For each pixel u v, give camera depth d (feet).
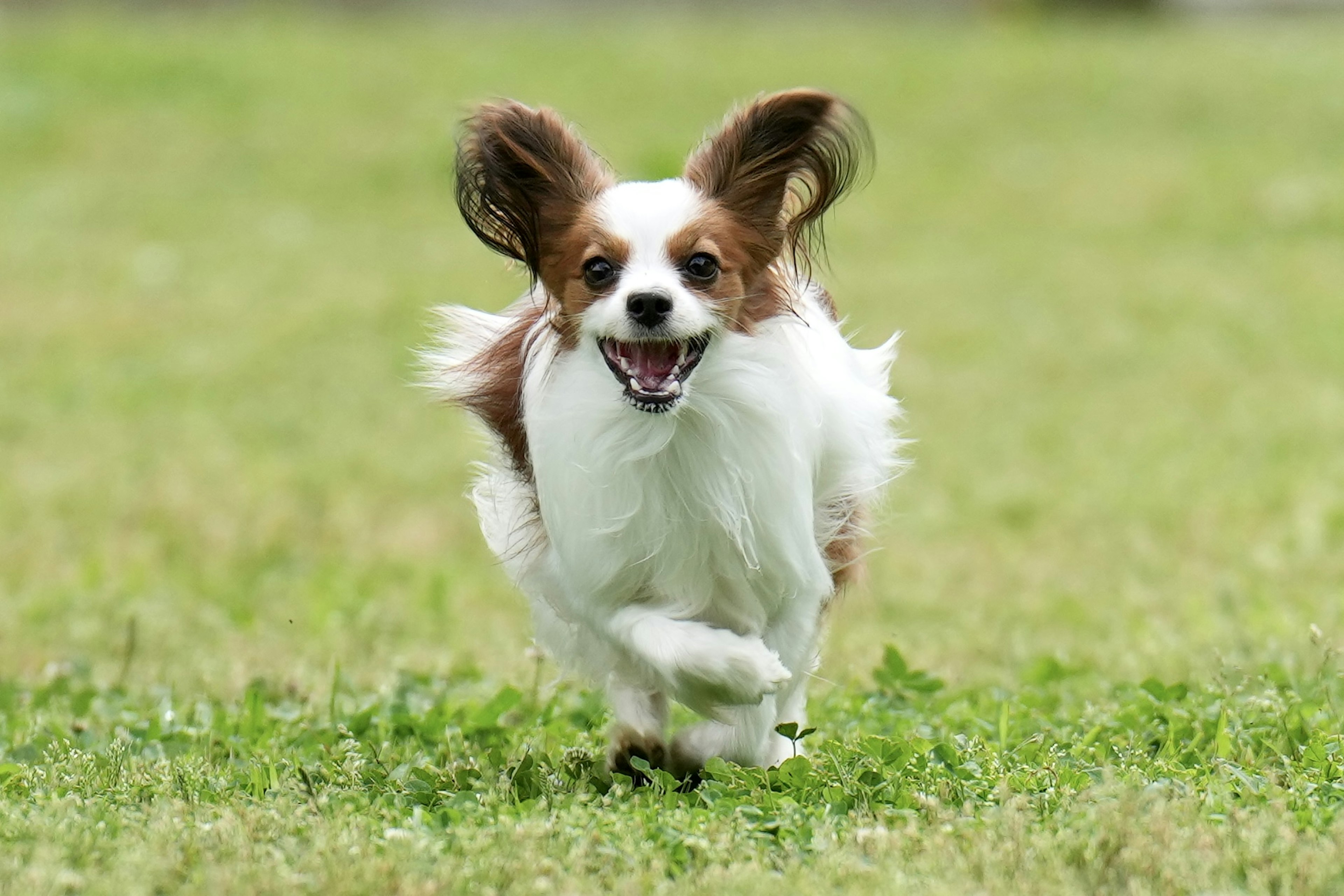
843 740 33.42
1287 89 136.56
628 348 28.60
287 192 119.65
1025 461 69.26
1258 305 93.66
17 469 68.18
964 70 144.77
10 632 47.11
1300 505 60.59
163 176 122.11
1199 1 186.19
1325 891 23.22
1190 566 53.36
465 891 23.72
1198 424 74.08
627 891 23.52
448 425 76.79
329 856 24.67
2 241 107.45
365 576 54.95
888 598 50.93
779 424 29.17
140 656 44.27
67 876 23.59
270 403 79.77
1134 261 103.45
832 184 30.14
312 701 38.19
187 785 29.09
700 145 30.04
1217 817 26.04
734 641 29.04
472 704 36.42
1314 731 32.37
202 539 59.52
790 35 162.61
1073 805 27.17
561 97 136.98
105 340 89.76
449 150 127.03
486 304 96.63
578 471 29.12
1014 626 46.93
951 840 25.31
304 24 169.99
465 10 192.13
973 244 107.76
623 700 32.48
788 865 24.90
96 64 143.33
